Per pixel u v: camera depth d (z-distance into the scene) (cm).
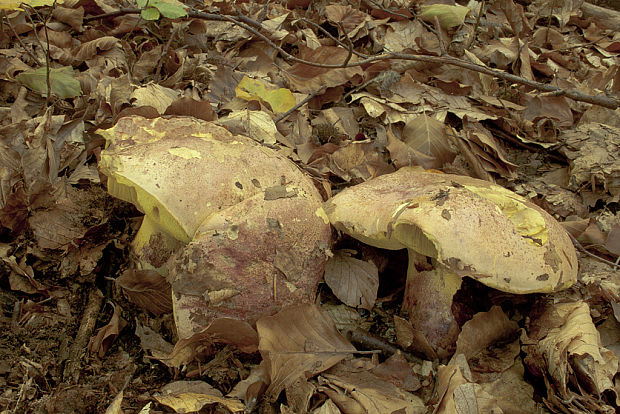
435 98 60
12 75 49
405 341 39
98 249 40
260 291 35
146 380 36
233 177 36
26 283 38
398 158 52
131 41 57
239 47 61
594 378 36
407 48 65
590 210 54
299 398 34
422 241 37
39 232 39
